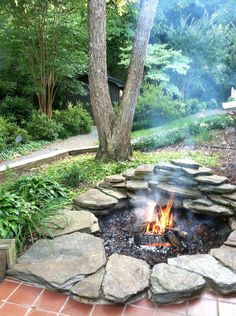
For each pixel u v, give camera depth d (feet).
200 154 17.58
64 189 12.21
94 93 16.46
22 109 33.42
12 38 31.76
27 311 6.54
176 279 6.94
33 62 33.50
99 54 16.06
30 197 10.72
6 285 7.34
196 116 30.30
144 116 32.19
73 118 33.01
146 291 6.93
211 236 10.18
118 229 10.78
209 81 40.16
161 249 9.45
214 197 11.02
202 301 6.71
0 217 8.71
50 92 34.63
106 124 16.72
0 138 23.43
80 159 18.75
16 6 29.37
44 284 7.23
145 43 16.15
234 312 6.40
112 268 7.47
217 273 7.14
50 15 30.89
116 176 12.91
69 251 8.14
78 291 6.81
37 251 8.15
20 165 18.11
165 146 21.13
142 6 15.87
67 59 33.19
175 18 41.98
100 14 15.67
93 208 10.83
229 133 21.90
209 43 36.86
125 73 45.06
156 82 37.40
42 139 28.89
